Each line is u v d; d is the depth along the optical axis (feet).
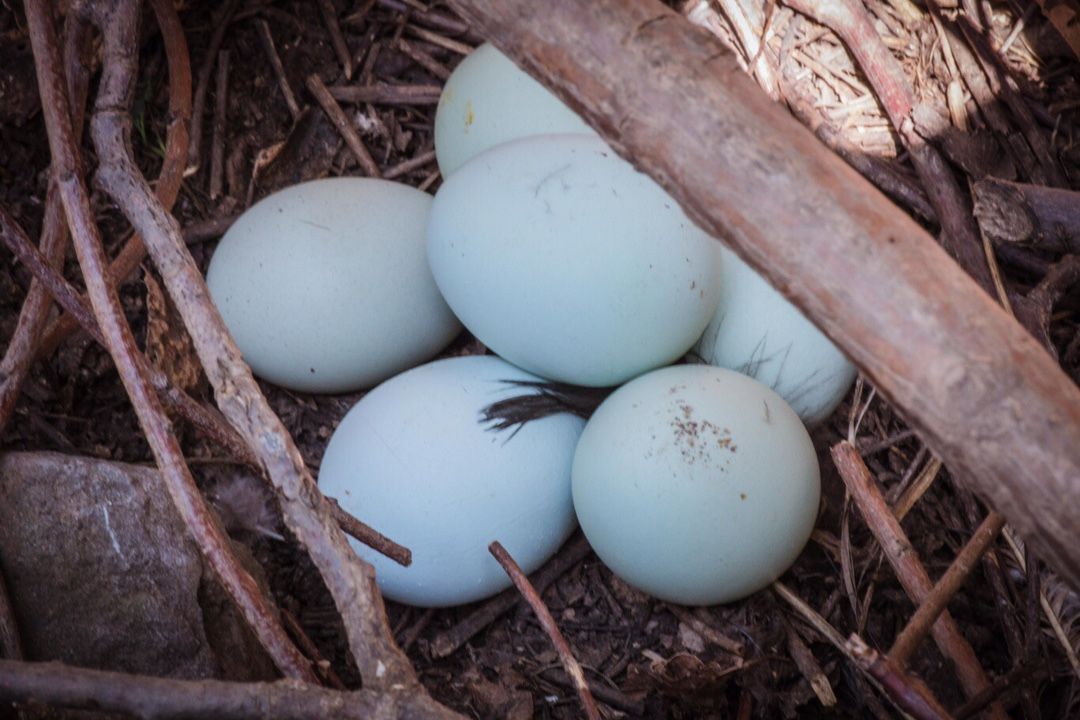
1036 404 0.64
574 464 0.99
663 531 0.94
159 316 1.08
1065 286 1.10
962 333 0.65
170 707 0.73
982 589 1.05
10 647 0.87
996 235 1.08
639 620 1.05
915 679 0.78
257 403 0.80
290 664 0.78
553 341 0.96
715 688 0.99
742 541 0.95
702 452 0.94
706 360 1.04
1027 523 0.64
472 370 1.03
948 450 0.65
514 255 0.94
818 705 1.01
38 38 0.91
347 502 0.99
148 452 1.07
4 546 0.90
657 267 0.94
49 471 0.93
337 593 0.78
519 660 1.03
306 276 1.03
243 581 0.79
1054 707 1.00
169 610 0.92
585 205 0.94
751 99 0.68
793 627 1.03
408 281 1.05
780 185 0.67
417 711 0.75
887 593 1.04
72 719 0.86
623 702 1.01
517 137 1.05
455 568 0.99
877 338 0.65
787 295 0.67
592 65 0.69
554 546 1.02
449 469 0.98
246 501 1.05
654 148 0.68
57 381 1.06
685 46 0.68
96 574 0.92
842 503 1.08
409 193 1.09
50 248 1.01
